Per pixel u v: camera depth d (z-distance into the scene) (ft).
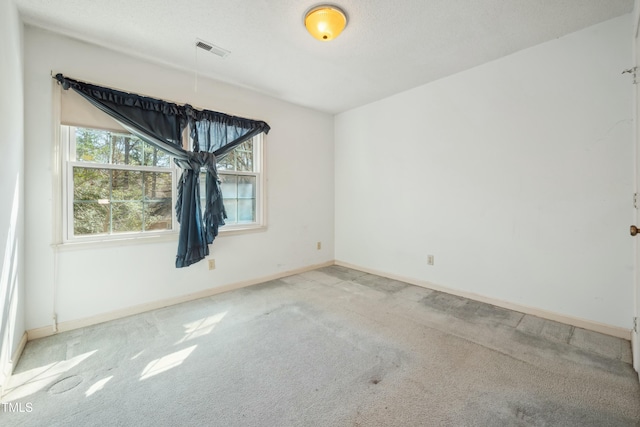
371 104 12.57
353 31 7.20
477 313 8.46
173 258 9.25
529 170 8.29
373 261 12.85
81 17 6.61
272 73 9.60
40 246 7.07
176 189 9.36
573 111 7.51
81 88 7.41
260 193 11.60
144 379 5.50
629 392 5.02
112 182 8.20
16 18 6.10
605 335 7.09
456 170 9.89
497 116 8.85
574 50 7.42
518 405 4.73
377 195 12.56
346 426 4.35
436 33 7.34
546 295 8.09
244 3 6.17
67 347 6.63
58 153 7.24
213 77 9.85
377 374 5.60
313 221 13.55
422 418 4.48
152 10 6.40
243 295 10.12
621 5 6.36
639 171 5.53
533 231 8.27
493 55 8.53
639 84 5.48
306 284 11.36
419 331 7.36
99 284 7.93
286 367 5.86
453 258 10.11
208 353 6.39
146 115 8.50
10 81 5.57
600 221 7.22
